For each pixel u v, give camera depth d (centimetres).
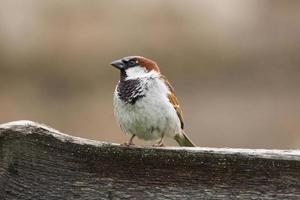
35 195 407
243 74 1245
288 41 1251
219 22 1256
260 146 1138
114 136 1162
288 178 412
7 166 405
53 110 1208
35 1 1255
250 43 1250
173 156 417
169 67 1256
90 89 1234
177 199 415
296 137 1135
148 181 416
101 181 414
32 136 409
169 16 1256
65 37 1244
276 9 1264
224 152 416
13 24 1241
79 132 1180
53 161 411
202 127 1169
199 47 1251
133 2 1257
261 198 413
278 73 1238
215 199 414
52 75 1238
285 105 1201
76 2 1252
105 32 1249
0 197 403
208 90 1240
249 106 1202
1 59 1230
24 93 1221
